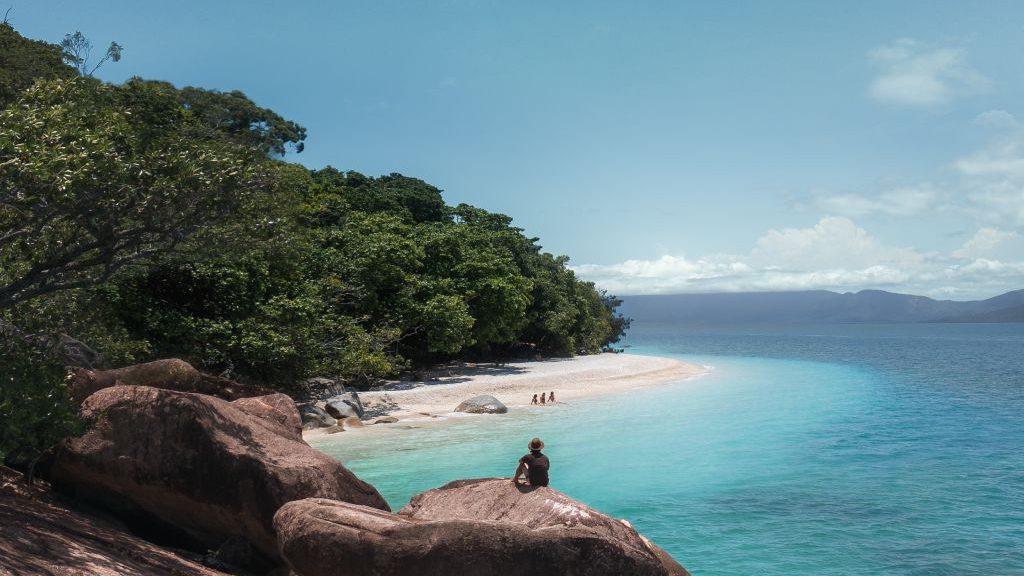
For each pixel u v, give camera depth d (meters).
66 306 14.84
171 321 30.09
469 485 10.67
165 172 12.70
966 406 42.81
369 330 48.47
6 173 10.19
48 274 12.55
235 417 12.74
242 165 13.62
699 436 30.94
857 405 42.81
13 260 12.97
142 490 11.70
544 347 82.31
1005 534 17.38
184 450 11.68
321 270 46.12
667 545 16.67
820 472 24.09
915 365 82.38
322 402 36.28
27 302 14.05
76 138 11.57
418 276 53.28
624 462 25.47
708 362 87.19
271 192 14.72
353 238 50.03
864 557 15.79
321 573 8.96
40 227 12.01
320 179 70.12
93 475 11.77
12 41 34.25
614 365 69.56
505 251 67.81
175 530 12.70
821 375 66.12
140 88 44.00
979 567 15.14
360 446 27.44
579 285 95.94
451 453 26.14
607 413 37.72
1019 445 29.45
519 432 31.12
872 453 27.58
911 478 23.33
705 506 19.89
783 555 15.93
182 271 31.42
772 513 19.19
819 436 31.39
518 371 60.62
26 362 11.59
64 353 13.52
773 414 38.34
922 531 17.66
